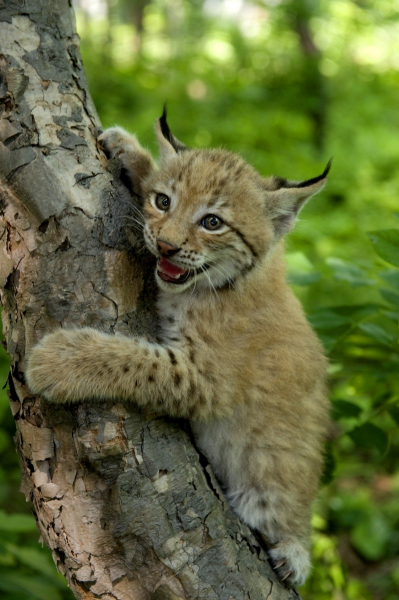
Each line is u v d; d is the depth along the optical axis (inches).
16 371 273.0
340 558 546.0
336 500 607.5
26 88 275.9
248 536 290.4
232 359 321.7
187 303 325.1
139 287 298.7
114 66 1215.6
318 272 382.0
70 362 269.4
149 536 256.2
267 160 922.7
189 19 1453.0
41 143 270.7
